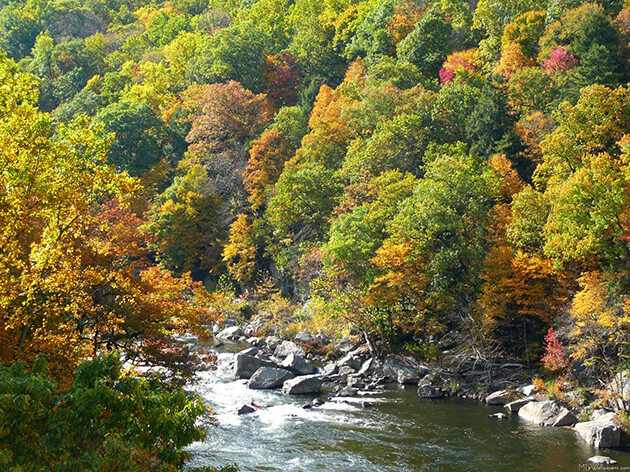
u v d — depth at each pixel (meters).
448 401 43.56
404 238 53.81
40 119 20.95
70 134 22.20
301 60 132.88
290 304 76.12
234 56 128.88
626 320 36.75
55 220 21.83
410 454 32.25
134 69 158.38
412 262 53.28
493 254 49.44
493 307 48.09
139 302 28.88
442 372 48.59
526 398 41.47
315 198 76.31
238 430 36.22
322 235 79.00
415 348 54.47
